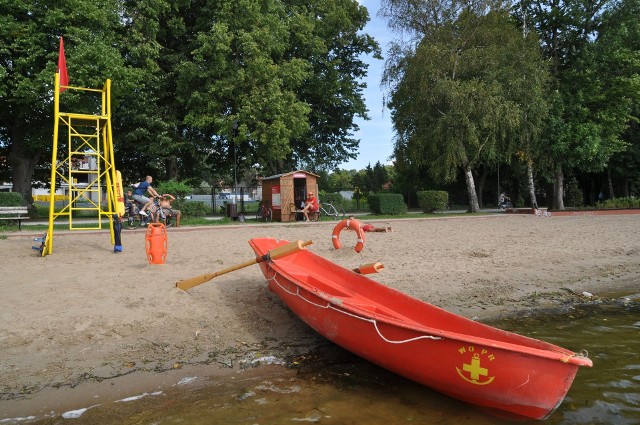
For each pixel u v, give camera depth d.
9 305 6.58
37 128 23.09
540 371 3.84
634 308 7.85
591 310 7.72
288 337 6.36
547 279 9.55
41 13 20.05
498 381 4.02
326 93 31.30
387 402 4.59
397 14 29.75
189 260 10.20
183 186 23.67
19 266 9.21
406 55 28.98
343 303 5.16
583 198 45.72
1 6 19.50
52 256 10.45
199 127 24.84
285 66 26.23
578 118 30.34
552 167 32.41
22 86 19.17
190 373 5.23
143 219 18.19
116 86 21.22
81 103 21.42
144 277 8.30
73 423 4.16
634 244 13.50
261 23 25.38
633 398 4.60
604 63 30.27
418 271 9.62
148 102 24.98
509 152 28.94
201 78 24.88
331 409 4.44
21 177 24.19
